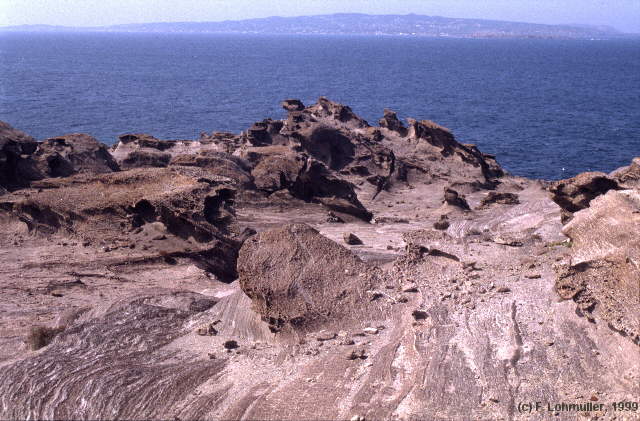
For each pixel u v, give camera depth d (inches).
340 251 549.3
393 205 1612.9
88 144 1539.1
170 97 5157.5
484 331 443.8
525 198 1504.7
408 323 470.3
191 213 903.1
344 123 2282.2
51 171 1314.0
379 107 4734.3
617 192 495.8
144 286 778.2
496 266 544.4
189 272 834.2
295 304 502.0
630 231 445.4
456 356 418.3
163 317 541.0
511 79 7667.3
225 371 440.5
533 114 4320.9
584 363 400.5
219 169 1333.7
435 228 879.1
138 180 996.6
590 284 443.8
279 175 1344.7
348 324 487.8
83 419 396.5
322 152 1907.0
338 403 383.9
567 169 2647.6
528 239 613.0
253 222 1155.9
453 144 2062.0
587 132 3511.3
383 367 416.2
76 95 5064.0
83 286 765.3
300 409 381.7
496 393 380.5
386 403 378.3
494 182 1956.2
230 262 903.7
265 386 414.0
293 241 549.0
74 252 891.4
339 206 1317.7
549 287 484.7
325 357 441.1
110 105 4512.8
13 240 941.2
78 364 451.2
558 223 681.0
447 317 469.4
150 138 1916.8
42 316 632.4
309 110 2384.4
